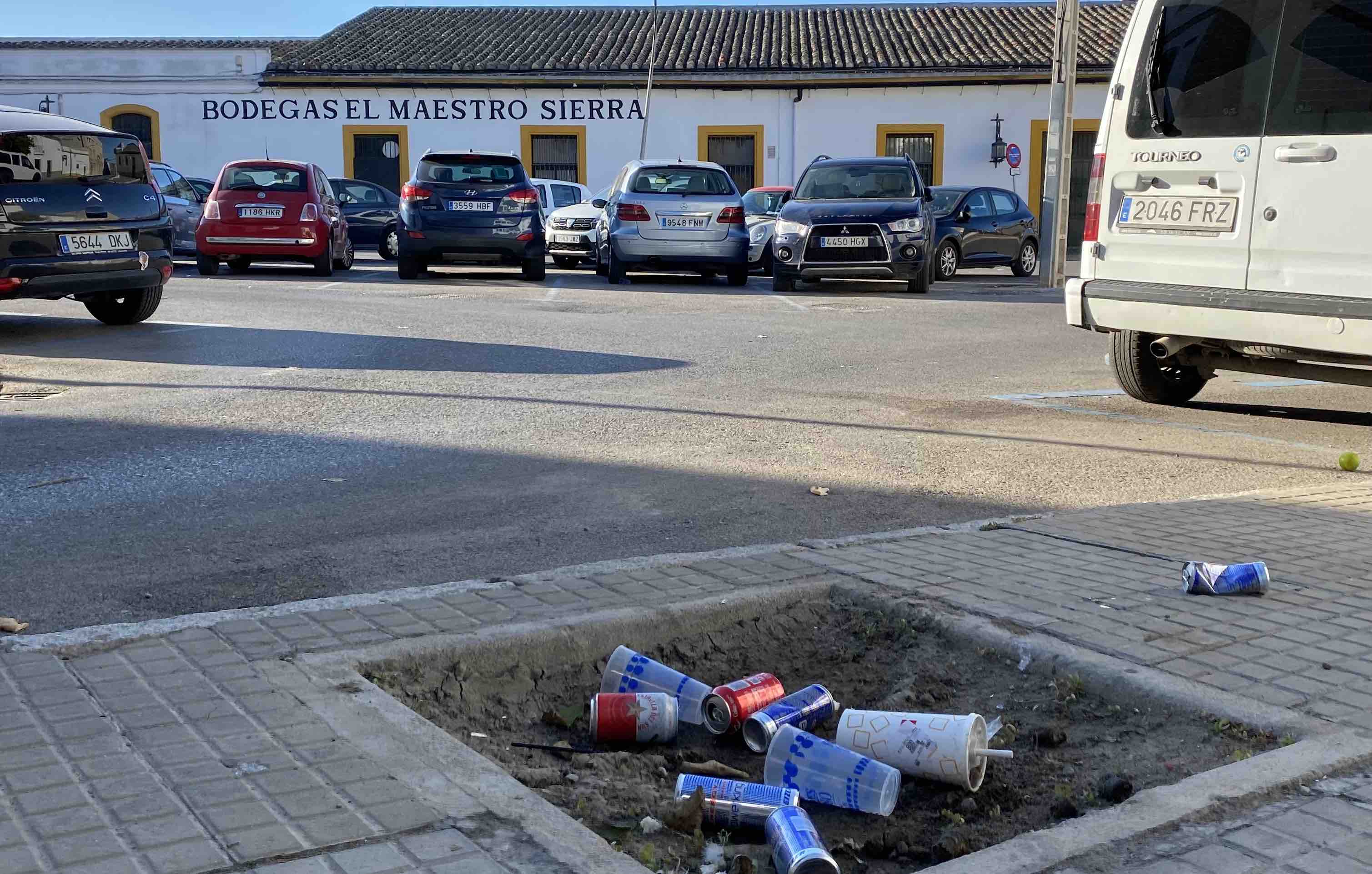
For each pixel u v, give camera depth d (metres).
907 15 34.78
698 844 2.49
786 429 7.07
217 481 5.62
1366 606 3.73
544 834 2.28
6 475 5.70
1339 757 2.65
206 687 2.93
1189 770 2.73
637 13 35.66
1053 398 8.38
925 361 10.12
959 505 5.35
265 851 2.18
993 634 3.44
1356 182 6.25
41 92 30.66
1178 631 3.47
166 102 30.72
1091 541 4.49
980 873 2.20
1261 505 5.16
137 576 4.16
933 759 2.73
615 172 31.23
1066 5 18.55
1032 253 22.39
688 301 15.12
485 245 17.58
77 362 9.34
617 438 6.72
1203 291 6.84
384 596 3.69
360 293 15.52
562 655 3.38
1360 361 6.59
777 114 30.97
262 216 17.80
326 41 32.59
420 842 2.23
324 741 2.64
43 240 10.20
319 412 7.38
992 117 30.72
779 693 3.14
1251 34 6.62
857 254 16.25
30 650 3.16
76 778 2.45
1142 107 7.09
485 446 6.47
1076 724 3.05
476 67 30.55
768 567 4.08
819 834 2.60
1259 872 2.22
